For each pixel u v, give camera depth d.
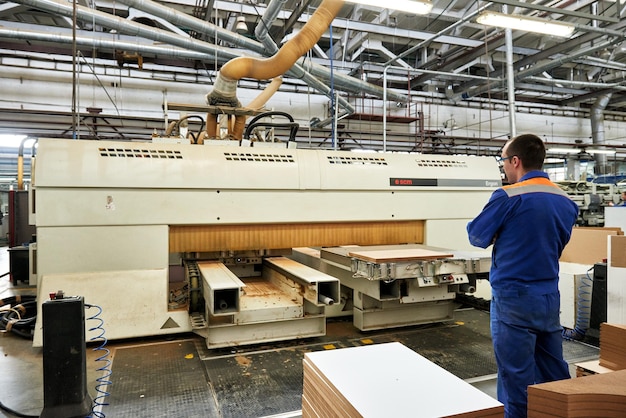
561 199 1.60
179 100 7.51
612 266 2.29
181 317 2.80
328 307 3.27
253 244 3.30
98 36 6.20
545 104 10.41
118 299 2.72
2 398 2.02
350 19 6.57
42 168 2.69
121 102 7.23
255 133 4.29
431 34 6.55
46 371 1.66
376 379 1.03
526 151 1.67
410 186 3.64
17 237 5.27
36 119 6.75
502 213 1.58
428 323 3.21
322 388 1.08
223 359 2.51
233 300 2.71
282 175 3.24
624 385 0.96
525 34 7.24
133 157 2.91
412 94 9.08
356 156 3.57
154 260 2.93
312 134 8.37
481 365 2.43
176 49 6.08
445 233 3.78
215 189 3.07
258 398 2.03
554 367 1.59
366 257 2.60
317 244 3.48
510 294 1.55
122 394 2.05
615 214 4.02
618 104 10.54
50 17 6.37
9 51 6.57
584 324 2.91
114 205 2.84
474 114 9.63
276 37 6.20
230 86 3.47
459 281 2.68
